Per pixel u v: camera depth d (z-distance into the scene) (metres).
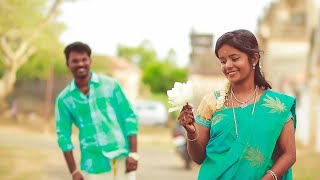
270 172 3.30
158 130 30.20
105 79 5.38
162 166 14.83
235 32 3.42
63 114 5.44
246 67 3.39
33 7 27.41
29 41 28.72
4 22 26.42
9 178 11.41
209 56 30.86
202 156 3.55
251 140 3.30
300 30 24.39
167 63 55.69
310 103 19.67
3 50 29.75
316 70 19.75
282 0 24.52
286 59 24.22
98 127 5.26
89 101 5.28
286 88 23.00
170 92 3.40
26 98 38.97
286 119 3.35
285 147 3.37
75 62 5.27
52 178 11.58
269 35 23.98
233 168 3.31
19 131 26.83
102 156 5.24
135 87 54.09
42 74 35.59
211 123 3.48
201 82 29.16
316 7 23.92
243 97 3.43
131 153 5.32
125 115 5.38
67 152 5.43
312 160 14.37
